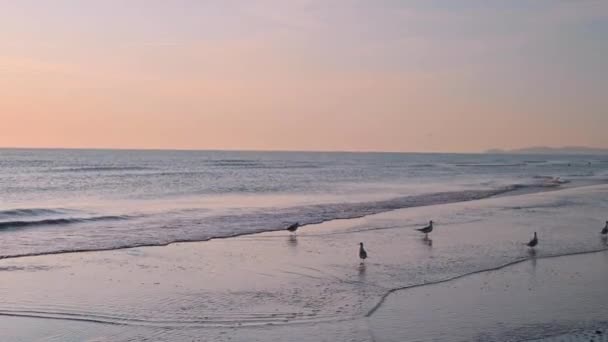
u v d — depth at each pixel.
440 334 11.58
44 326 12.14
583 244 22.02
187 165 103.38
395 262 18.59
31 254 19.47
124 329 11.98
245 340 11.26
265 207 34.56
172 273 16.88
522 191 49.97
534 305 13.66
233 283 15.77
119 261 18.50
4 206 33.72
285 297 14.34
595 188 53.19
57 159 124.31
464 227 26.61
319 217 30.14
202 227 26.17
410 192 48.31
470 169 110.12
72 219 27.78
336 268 17.69
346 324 12.23
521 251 20.56
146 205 35.25
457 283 15.80
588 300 14.13
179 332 11.77
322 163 134.12
